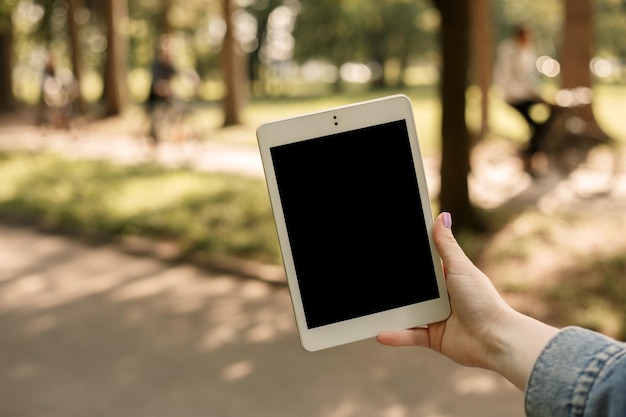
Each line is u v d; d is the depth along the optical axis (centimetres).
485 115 1698
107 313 604
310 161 150
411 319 148
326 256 150
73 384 473
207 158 1516
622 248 741
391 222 150
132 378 480
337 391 455
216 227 887
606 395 89
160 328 568
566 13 1454
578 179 1122
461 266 142
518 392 447
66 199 1065
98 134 2012
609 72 5562
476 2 1678
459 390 452
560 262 704
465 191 827
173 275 709
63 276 716
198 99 3809
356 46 4941
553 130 1091
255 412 433
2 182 1237
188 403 446
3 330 570
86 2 3359
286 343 532
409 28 4997
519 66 1084
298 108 3159
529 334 130
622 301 600
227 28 2150
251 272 698
